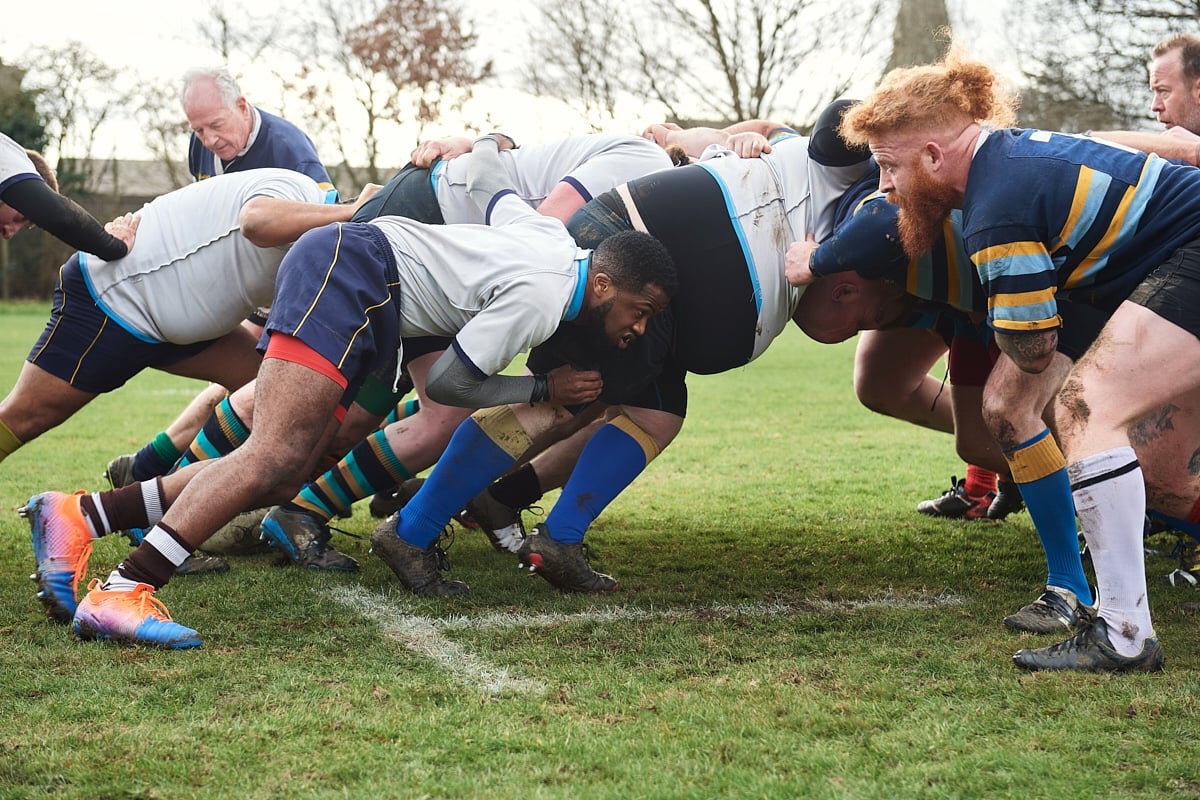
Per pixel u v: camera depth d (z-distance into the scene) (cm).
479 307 340
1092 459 295
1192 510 382
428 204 398
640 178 390
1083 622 302
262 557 448
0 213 398
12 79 3366
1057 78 2183
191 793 221
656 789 223
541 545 385
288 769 233
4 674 291
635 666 306
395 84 2788
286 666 302
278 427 325
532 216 362
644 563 446
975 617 357
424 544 389
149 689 280
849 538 493
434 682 290
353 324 331
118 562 432
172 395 1183
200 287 394
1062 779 228
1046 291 294
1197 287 291
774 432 875
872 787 224
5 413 401
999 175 295
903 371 493
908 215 315
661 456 754
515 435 380
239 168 561
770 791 222
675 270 346
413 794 221
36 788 223
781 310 385
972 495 538
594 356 363
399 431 430
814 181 386
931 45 2316
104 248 386
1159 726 254
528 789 223
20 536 483
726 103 2473
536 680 293
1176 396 297
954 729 254
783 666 303
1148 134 371
